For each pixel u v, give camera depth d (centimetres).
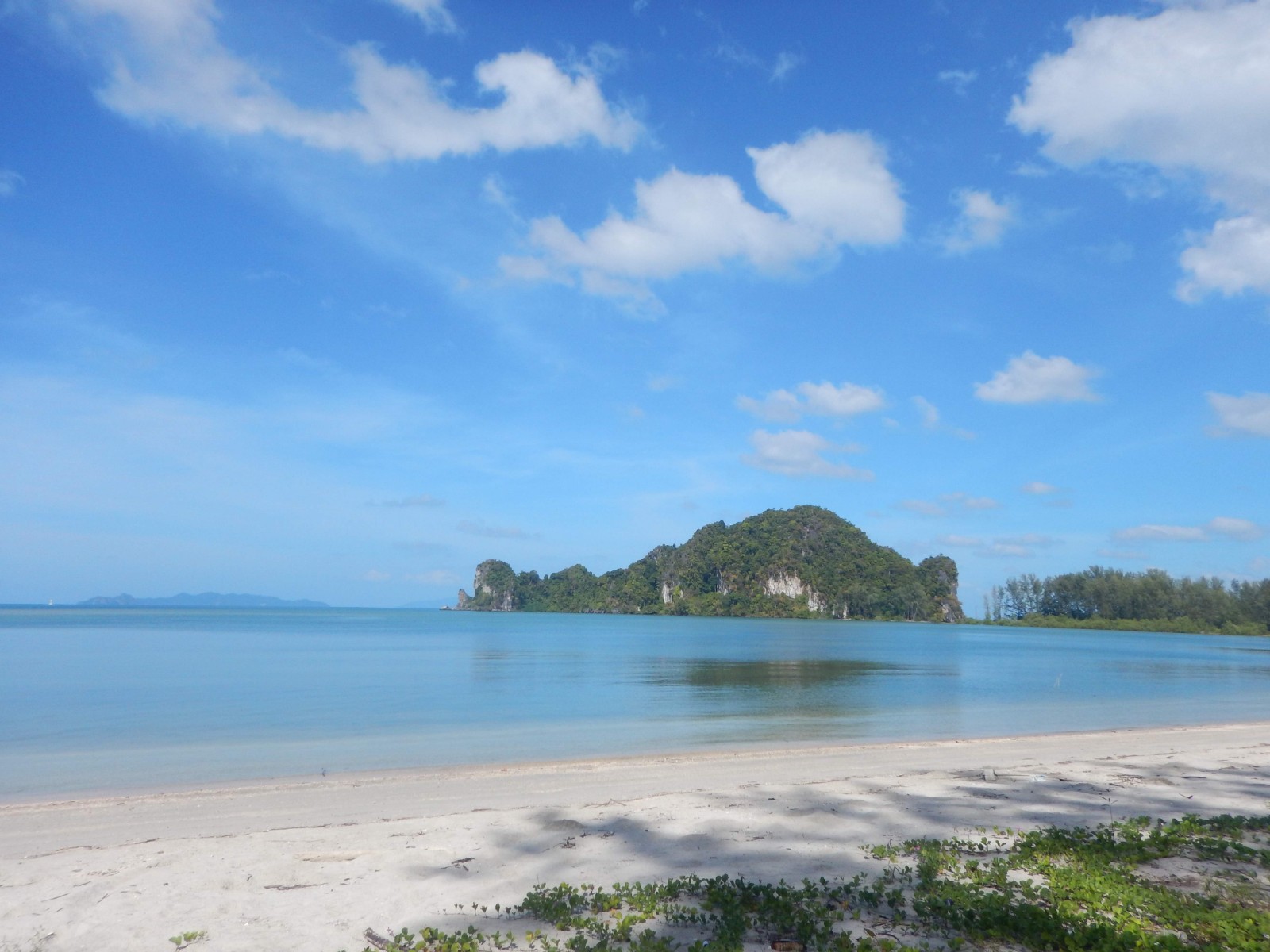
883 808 1163
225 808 1229
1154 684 3991
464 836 1016
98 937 688
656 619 19025
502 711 2527
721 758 1691
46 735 2000
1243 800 1234
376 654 5294
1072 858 863
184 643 6259
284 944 671
